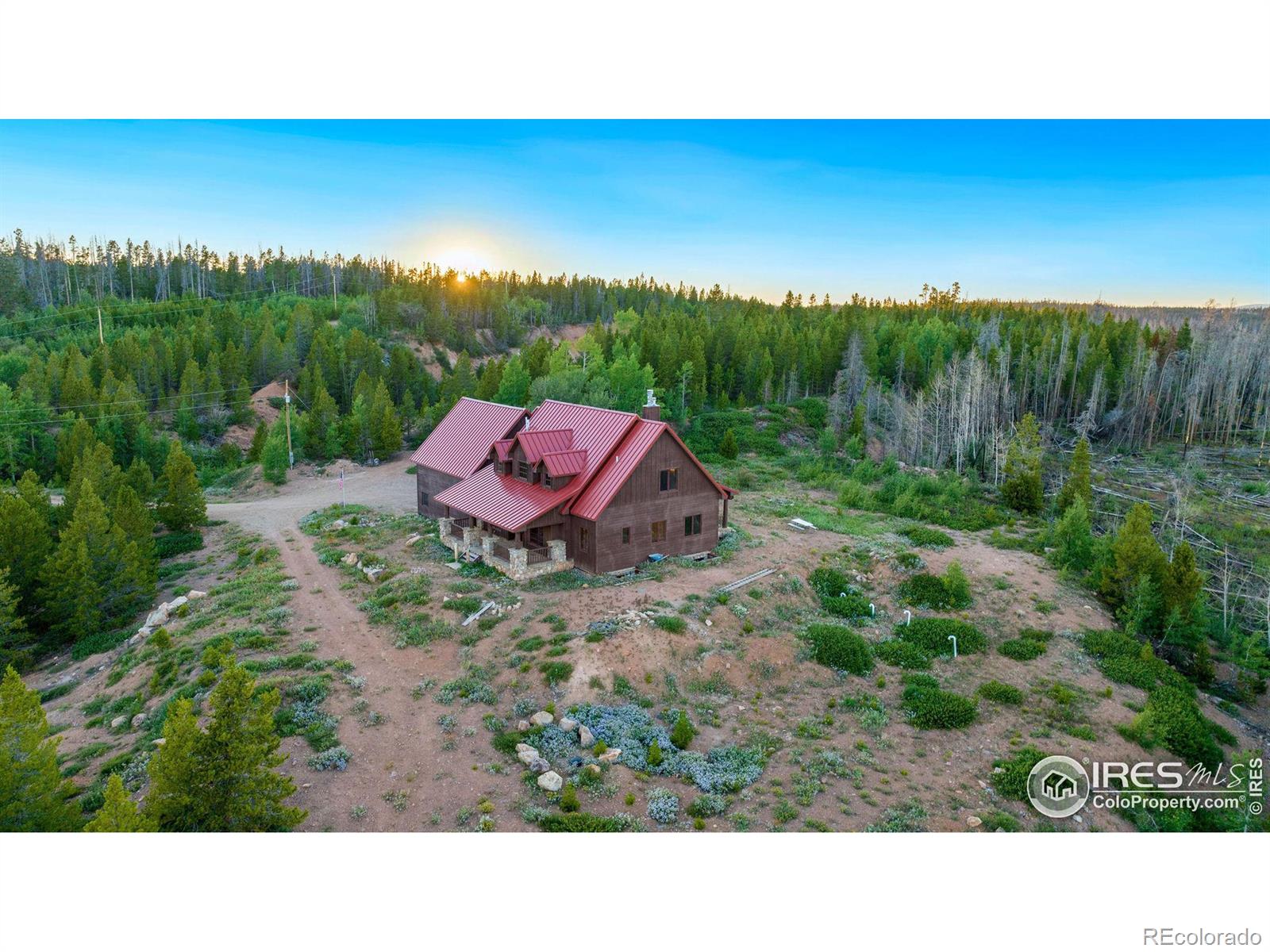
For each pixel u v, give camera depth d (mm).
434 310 169250
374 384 109625
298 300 179000
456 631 34438
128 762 26484
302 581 42688
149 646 35875
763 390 112250
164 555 53469
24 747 20703
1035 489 66125
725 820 23031
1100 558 46531
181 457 57906
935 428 93000
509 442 45469
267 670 31250
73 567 40969
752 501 60656
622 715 28656
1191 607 40719
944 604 41656
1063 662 36344
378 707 29000
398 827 22141
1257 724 35844
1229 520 71000
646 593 37094
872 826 23078
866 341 120125
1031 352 117312
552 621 34344
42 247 188250
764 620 37219
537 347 109125
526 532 44188
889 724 30156
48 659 40125
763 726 29281
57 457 80562
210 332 123688
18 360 110875
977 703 32156
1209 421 109875
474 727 27688
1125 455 96938
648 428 42188
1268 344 118688
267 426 104750
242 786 20094
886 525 56031
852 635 36062
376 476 80562
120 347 108312
